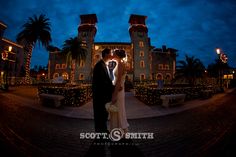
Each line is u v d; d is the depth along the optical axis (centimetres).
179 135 425
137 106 938
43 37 2514
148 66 5231
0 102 912
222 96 1518
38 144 351
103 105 320
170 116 671
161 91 1003
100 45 5400
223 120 591
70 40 2989
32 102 962
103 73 313
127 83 2519
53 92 967
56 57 5475
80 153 311
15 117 583
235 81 3222
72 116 640
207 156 300
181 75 2184
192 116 666
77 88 909
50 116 633
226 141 374
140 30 5362
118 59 324
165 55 5694
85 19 5409
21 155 295
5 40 3772
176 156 303
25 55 5003
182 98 981
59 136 406
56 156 297
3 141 357
